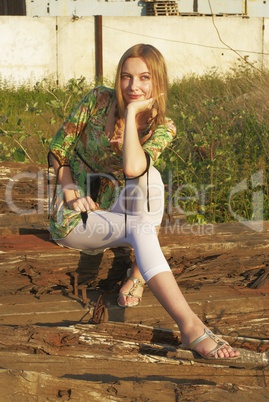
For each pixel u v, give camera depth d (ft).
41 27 62.95
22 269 12.79
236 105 28.60
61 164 12.55
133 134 11.15
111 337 11.12
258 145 24.99
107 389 9.62
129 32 64.95
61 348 10.73
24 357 10.29
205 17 66.08
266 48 65.72
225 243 13.92
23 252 12.87
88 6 70.44
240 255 13.99
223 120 27.22
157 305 12.35
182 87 44.27
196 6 73.05
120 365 10.46
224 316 12.62
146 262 11.10
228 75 43.39
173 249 13.58
